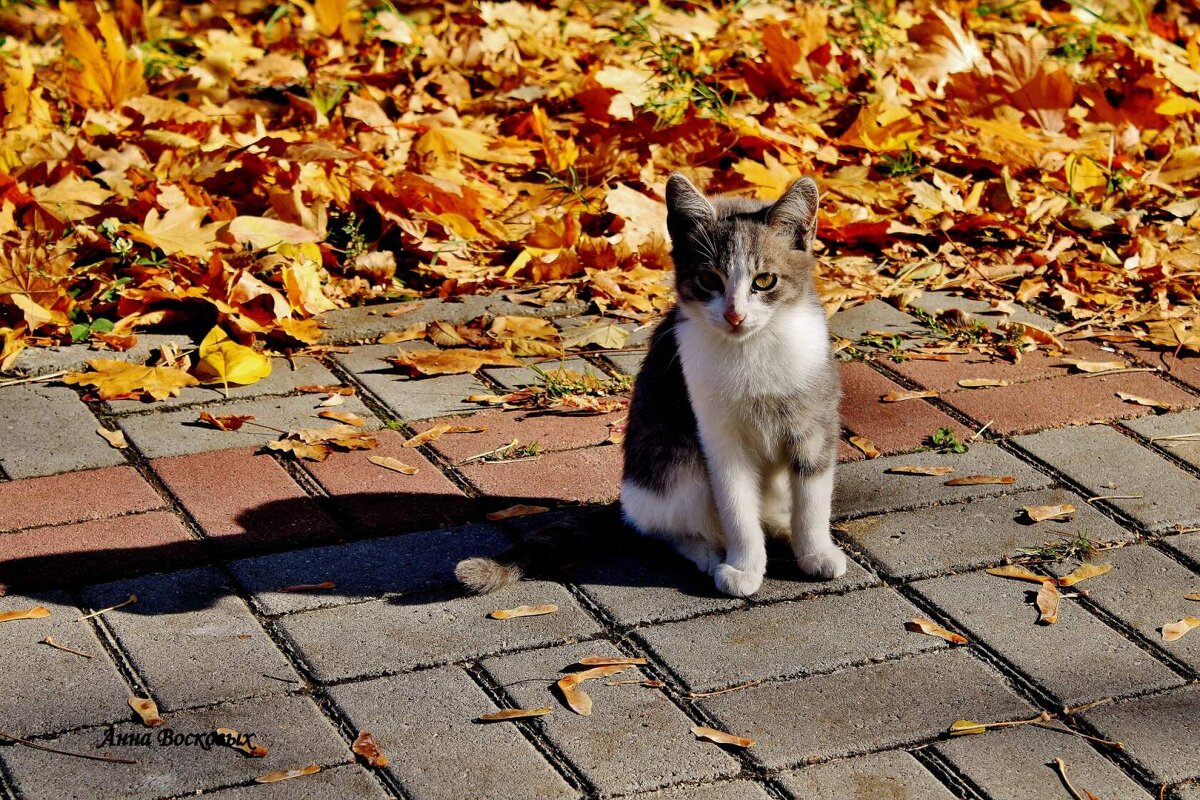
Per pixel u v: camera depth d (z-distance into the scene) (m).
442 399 4.69
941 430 4.38
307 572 3.60
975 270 5.79
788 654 3.25
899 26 8.95
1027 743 2.91
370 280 5.59
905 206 6.30
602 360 5.06
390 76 7.71
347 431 4.41
